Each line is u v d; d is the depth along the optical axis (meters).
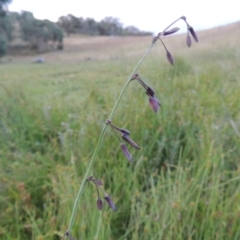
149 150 2.40
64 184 1.93
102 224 1.62
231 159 2.18
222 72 4.38
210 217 1.62
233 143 2.37
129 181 2.01
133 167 2.29
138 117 2.62
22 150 2.60
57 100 3.73
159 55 6.29
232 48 7.82
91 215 1.70
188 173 1.99
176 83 3.50
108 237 1.62
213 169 1.95
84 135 2.51
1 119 3.07
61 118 3.11
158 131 2.48
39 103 3.58
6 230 1.74
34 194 2.14
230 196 1.86
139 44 18.17
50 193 2.09
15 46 19.31
